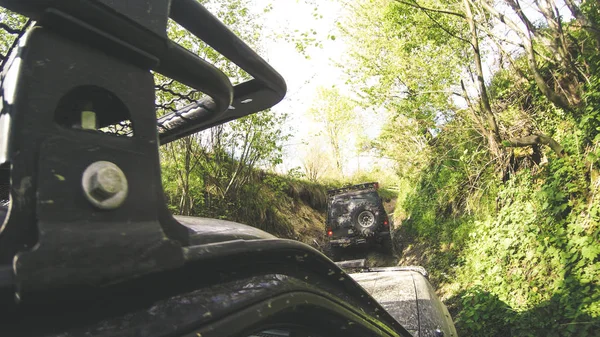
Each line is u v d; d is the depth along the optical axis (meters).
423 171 13.14
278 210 16.06
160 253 0.64
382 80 9.74
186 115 1.14
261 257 0.86
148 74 0.69
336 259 13.52
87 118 0.62
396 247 13.82
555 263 5.58
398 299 3.33
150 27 0.68
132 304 0.63
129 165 0.62
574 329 4.28
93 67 0.61
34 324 0.53
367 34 10.26
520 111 7.82
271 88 1.03
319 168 25.42
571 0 6.18
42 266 0.50
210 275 0.75
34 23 0.61
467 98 7.23
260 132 11.06
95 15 0.60
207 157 11.07
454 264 8.59
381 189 28.50
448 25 8.16
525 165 7.69
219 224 0.95
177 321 0.65
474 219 8.91
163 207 0.68
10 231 0.49
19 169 0.51
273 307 0.83
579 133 6.24
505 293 6.01
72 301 0.55
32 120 0.53
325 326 1.06
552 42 6.25
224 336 0.70
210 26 0.82
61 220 0.53
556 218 6.14
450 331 3.14
